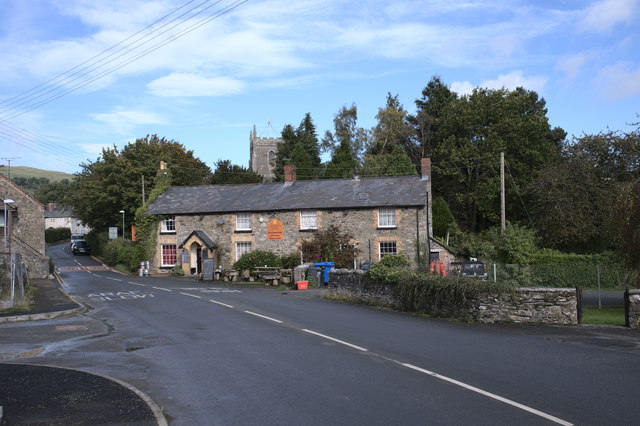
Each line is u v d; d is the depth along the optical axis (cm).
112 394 849
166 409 784
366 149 6362
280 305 2147
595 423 673
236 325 1609
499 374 939
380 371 973
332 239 3653
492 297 1627
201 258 4144
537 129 4891
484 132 5053
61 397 833
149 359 1147
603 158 4219
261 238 3962
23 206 4350
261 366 1038
